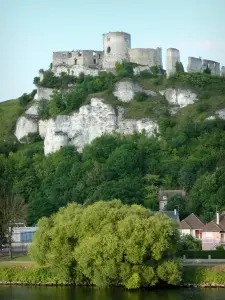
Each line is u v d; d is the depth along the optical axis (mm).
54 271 134500
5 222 166500
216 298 118938
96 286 131375
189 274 131625
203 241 170250
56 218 143250
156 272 127062
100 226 132375
